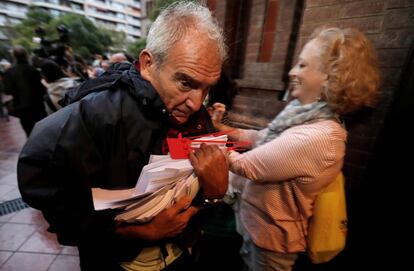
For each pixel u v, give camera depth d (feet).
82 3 131.75
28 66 9.62
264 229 3.26
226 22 7.18
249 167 2.83
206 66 1.76
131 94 1.99
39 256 5.32
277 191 3.01
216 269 4.88
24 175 1.79
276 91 6.31
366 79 2.45
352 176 4.47
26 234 5.93
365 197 4.27
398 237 4.00
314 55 2.68
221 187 2.04
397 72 3.78
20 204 7.05
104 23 148.36
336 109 2.60
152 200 1.84
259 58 6.84
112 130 1.87
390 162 3.87
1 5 91.71
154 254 2.56
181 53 1.70
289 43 5.93
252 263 3.76
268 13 6.48
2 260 5.19
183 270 3.15
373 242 4.32
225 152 2.26
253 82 6.80
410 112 3.59
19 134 13.32
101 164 1.92
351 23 4.20
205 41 1.73
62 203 1.86
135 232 2.01
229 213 5.01
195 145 2.05
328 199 2.90
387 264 4.18
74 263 5.18
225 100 5.63
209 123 2.82
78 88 2.24
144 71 1.98
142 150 1.95
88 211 1.94
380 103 3.99
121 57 11.74
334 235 2.97
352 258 4.69
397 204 3.91
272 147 2.69
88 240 2.00
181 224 2.10
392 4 3.70
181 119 2.12
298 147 2.53
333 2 4.37
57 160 1.75
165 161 1.88
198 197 2.25
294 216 3.06
